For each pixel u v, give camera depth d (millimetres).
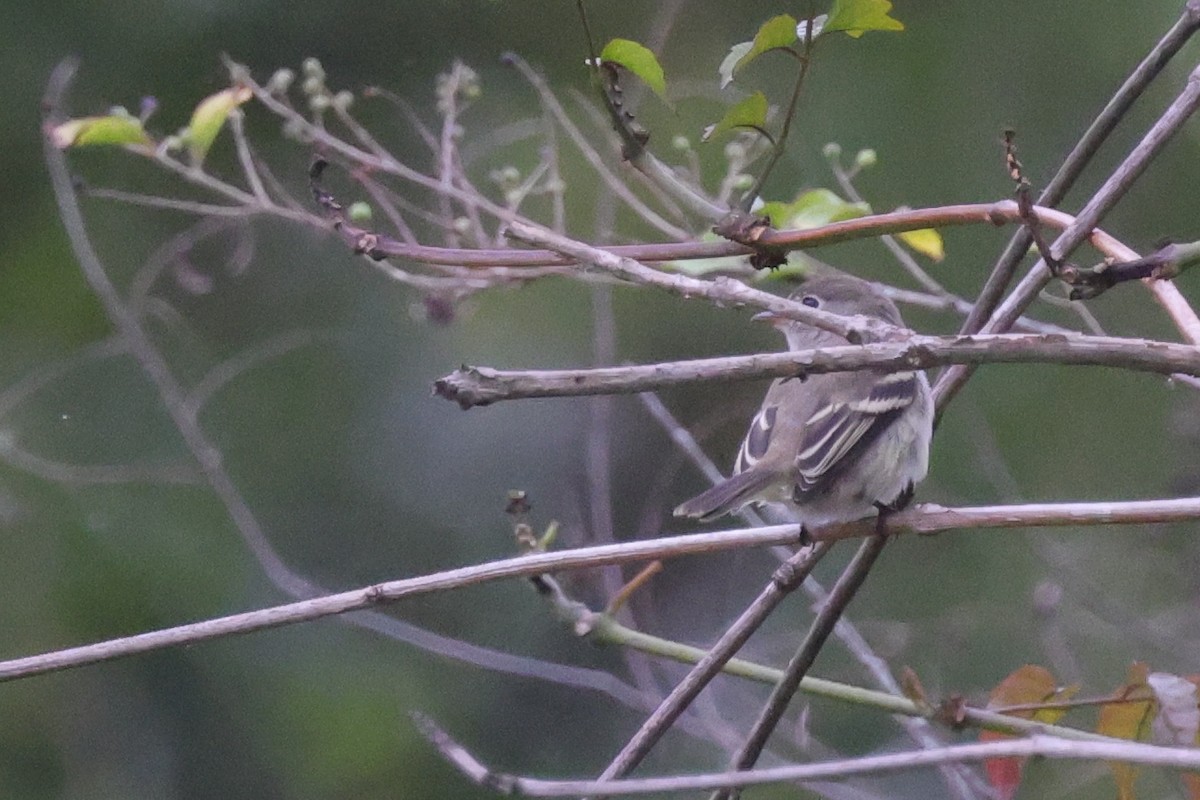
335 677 13055
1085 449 12977
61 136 7703
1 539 13023
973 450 12711
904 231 5824
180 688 13211
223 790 13031
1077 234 5945
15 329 13367
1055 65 14141
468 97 9250
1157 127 5941
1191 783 6176
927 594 11953
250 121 12492
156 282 13312
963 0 14234
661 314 13164
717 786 4062
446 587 5559
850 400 7160
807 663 6328
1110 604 10250
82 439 13047
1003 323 6410
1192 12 6043
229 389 13328
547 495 12898
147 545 13086
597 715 12125
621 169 9492
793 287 9281
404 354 13492
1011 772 6238
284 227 13188
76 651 5352
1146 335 11758
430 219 8297
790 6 13375
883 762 4082
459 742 12414
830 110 13727
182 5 13445
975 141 13828
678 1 11289
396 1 13453
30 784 13047
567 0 13367
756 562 11195
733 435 11938
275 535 13102
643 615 10531
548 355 13242
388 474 13227
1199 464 11148
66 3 13617
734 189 8781
